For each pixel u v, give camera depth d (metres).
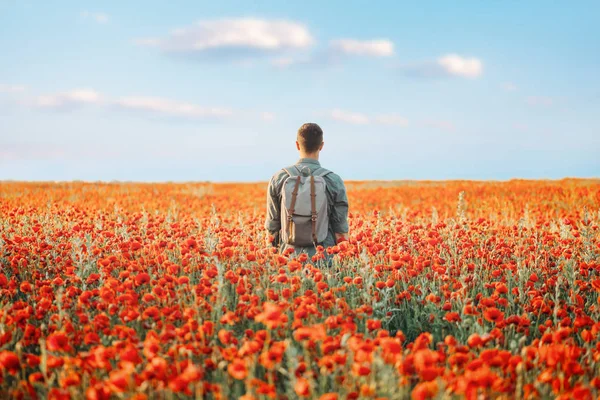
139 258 5.24
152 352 2.53
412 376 2.51
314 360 2.91
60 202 13.27
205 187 23.59
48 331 3.32
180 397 2.56
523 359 2.63
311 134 4.96
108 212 11.15
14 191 17.72
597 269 4.63
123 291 3.61
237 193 19.95
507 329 3.43
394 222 7.69
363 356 2.36
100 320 3.18
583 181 23.48
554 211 11.92
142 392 2.40
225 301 3.85
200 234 7.23
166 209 12.84
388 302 4.40
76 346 3.29
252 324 3.51
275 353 2.42
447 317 3.37
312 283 4.36
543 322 3.93
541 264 5.25
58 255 5.57
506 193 17.38
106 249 5.84
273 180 4.99
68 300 3.80
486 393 2.40
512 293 4.53
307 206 4.66
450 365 2.77
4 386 2.76
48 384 2.54
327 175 4.94
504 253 5.71
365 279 4.08
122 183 25.72
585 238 5.85
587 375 2.76
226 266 5.01
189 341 3.04
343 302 3.61
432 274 4.96
